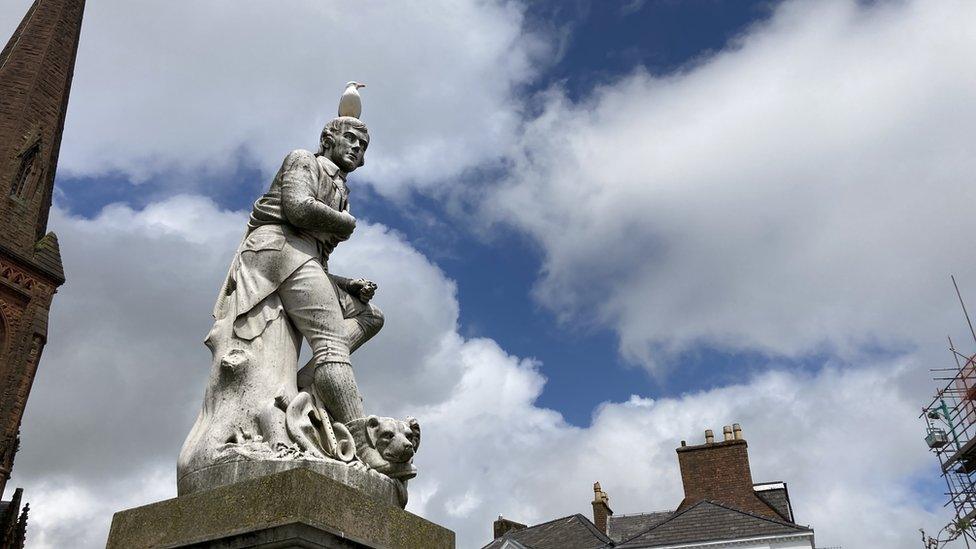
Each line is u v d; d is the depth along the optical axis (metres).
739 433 27.84
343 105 5.43
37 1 52.81
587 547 24.27
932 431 25.25
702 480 27.00
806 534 19.84
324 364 4.37
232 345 4.34
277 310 4.49
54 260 45.84
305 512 3.34
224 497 3.56
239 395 4.12
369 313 4.82
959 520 24.23
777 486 28.94
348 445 4.11
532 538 27.14
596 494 30.08
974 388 24.28
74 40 53.44
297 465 3.77
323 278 4.62
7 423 40.38
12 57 49.75
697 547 20.45
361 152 5.29
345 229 4.82
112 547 3.81
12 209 44.66
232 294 4.56
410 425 4.28
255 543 3.32
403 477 4.20
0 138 46.16
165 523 3.68
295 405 4.04
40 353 43.28
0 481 39.38
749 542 20.16
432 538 4.08
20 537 40.00
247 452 3.84
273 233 4.65
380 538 3.71
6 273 42.78
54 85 50.41
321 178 4.89
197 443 3.99
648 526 28.38
